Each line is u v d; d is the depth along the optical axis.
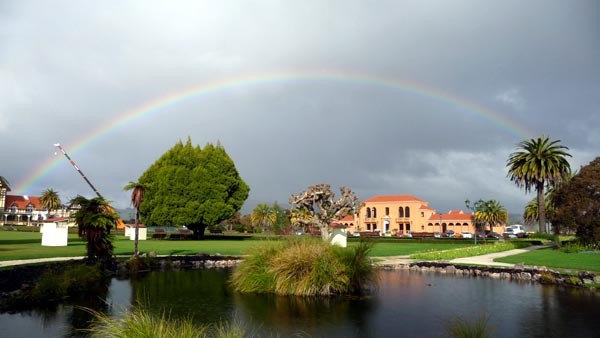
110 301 14.53
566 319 11.98
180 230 87.25
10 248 34.78
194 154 72.75
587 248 39.34
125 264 23.22
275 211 104.12
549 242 57.81
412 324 11.37
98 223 21.55
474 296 15.52
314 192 28.52
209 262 26.19
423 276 21.25
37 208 142.38
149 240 59.62
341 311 12.91
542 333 10.53
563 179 60.41
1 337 10.16
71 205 22.17
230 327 10.70
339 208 28.78
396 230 104.69
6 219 137.88
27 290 14.64
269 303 14.08
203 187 70.31
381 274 21.86
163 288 17.28
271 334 10.35
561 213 40.12
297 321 11.67
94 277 18.17
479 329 9.59
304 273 15.70
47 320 11.83
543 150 61.41
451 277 20.84
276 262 16.03
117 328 7.77
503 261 27.97
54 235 38.28
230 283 18.42
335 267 15.58
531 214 99.25
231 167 74.69
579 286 17.83
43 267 20.08
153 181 72.31
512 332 10.62
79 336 10.23
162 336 7.36
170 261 25.58
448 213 108.62
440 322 11.58
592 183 38.41
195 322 11.47
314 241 17.03
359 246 16.77
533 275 19.83
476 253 34.72
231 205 74.00
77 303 14.21
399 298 15.06
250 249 17.31
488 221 91.75
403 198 111.12
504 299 14.98
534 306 13.74
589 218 37.88
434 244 56.38
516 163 63.78
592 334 10.45
